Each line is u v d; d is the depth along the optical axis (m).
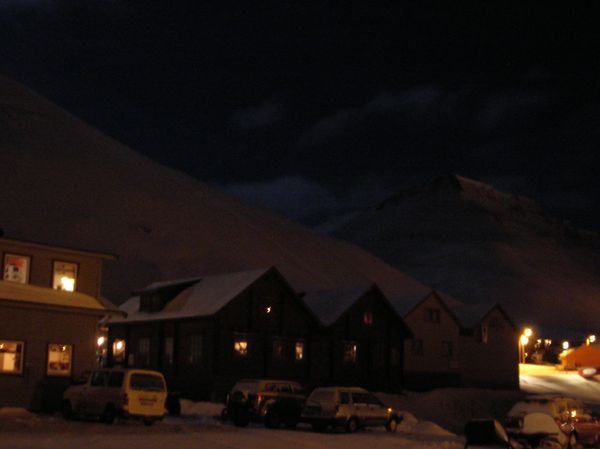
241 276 49.75
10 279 33.25
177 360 48.16
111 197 157.12
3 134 172.38
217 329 46.22
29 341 31.02
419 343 65.38
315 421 29.66
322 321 53.31
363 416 30.12
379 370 55.44
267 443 22.00
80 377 31.39
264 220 193.12
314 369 51.38
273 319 49.28
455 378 66.81
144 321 50.53
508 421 27.64
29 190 147.00
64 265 35.12
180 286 52.09
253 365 47.62
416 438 26.50
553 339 120.31
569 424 25.50
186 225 156.75
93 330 33.22
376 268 186.38
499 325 72.12
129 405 26.28
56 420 27.16
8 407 29.92
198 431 25.50
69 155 174.75
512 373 71.19
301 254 171.25
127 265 123.06
